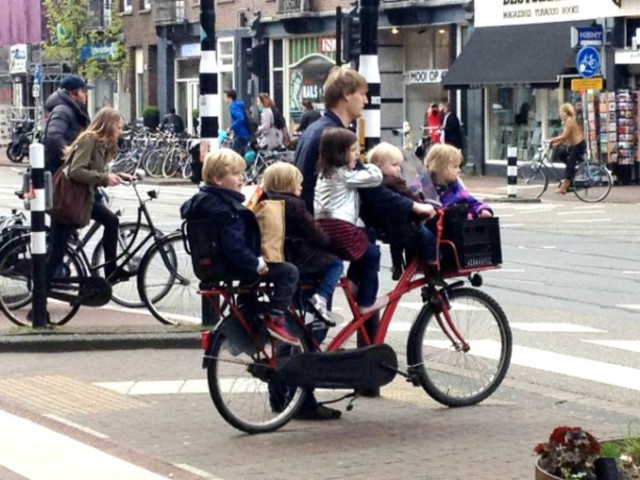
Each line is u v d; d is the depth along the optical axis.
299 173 9.80
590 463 7.15
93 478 8.45
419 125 48.78
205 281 9.50
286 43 53.56
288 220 9.64
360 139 13.43
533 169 35.31
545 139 42.12
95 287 13.63
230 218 9.36
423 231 10.18
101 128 13.38
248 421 9.64
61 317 14.17
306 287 9.80
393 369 10.05
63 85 14.43
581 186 33.81
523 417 10.28
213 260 9.40
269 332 9.48
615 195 35.16
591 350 13.42
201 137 14.11
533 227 26.97
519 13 42.44
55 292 13.65
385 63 48.91
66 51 61.38
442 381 10.52
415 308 16.27
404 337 14.25
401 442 9.40
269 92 54.81
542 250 22.72
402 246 10.23
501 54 42.28
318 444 9.35
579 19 40.44
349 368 9.80
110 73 64.12
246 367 9.49
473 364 10.67
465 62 43.41
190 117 60.09
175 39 60.34
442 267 10.33
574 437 7.21
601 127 37.94
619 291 17.67
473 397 10.68
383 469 8.61
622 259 21.39
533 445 9.28
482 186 39.47
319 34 51.47
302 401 9.88
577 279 18.91
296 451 9.14
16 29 68.25
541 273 19.61
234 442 9.42
